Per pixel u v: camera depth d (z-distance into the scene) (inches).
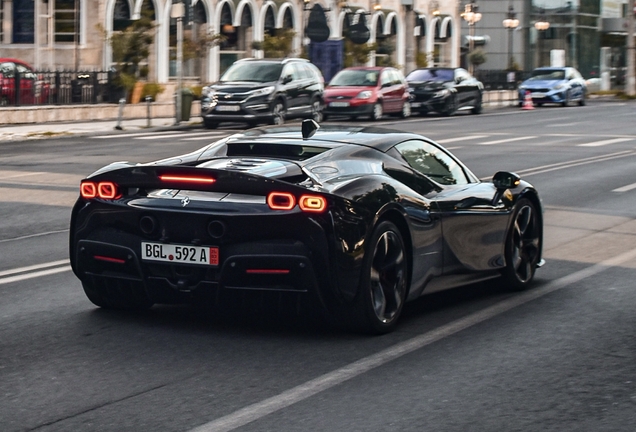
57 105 1328.7
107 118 1397.6
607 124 1440.7
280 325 305.4
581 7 3336.6
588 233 511.2
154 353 273.3
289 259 272.7
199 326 303.6
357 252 278.7
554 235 504.4
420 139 339.0
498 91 2277.3
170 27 1748.3
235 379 249.3
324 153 304.7
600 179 746.8
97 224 294.4
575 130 1300.4
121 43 1473.9
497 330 305.1
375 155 313.1
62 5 1596.9
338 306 283.3
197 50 1726.1
